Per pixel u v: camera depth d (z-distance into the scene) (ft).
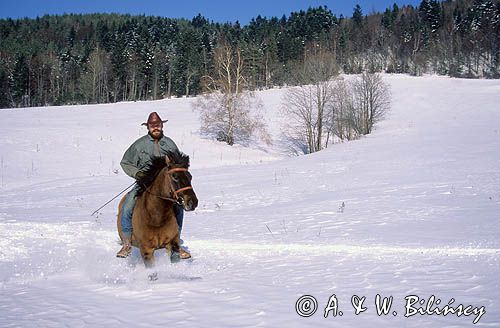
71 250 38.34
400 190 64.23
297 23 491.31
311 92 197.88
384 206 52.80
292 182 82.38
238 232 43.42
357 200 58.23
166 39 498.28
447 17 505.25
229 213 56.90
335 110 194.49
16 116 212.02
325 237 38.29
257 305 20.75
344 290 22.58
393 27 488.85
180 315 20.02
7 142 151.43
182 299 22.52
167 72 399.03
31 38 481.46
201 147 175.63
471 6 523.29
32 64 379.35
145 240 26.21
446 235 36.50
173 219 26.27
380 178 79.00
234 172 105.91
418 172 82.07
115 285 26.63
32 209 68.13
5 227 49.57
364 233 39.29
